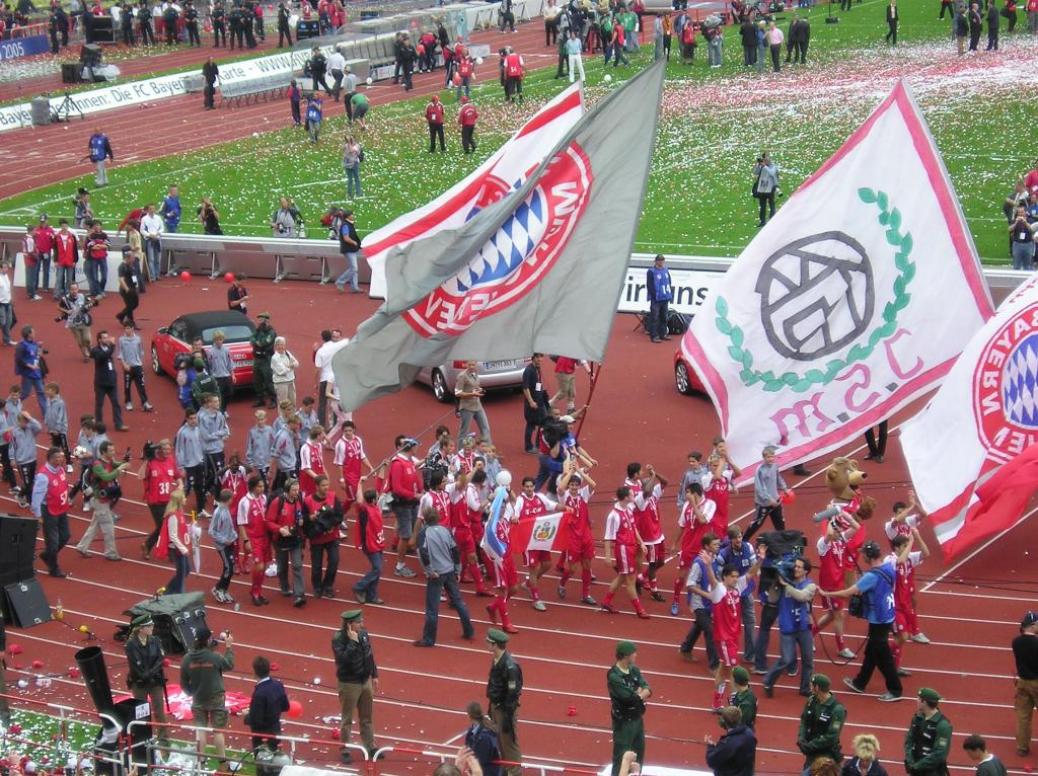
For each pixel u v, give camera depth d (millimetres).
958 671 20797
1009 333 23484
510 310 23969
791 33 62656
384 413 31844
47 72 72500
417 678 20969
